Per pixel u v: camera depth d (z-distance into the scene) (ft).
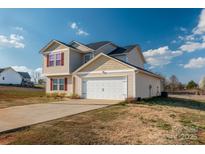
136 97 50.78
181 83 176.65
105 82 55.93
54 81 70.33
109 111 32.91
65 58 65.67
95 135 18.51
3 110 34.19
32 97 64.59
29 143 16.37
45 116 28.02
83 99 56.85
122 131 20.10
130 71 51.49
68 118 26.63
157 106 41.22
